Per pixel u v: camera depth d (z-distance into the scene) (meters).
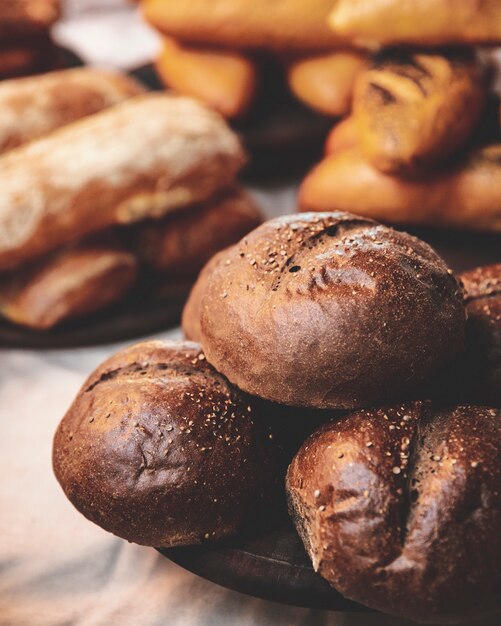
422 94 0.75
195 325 0.62
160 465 0.53
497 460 0.49
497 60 1.08
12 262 0.79
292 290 0.51
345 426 0.51
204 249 0.84
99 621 0.57
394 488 0.48
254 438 0.54
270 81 1.02
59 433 0.56
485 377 0.55
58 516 0.64
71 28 1.46
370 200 0.78
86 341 0.79
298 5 0.92
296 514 0.53
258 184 1.00
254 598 0.57
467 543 0.47
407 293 0.51
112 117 0.87
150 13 0.98
